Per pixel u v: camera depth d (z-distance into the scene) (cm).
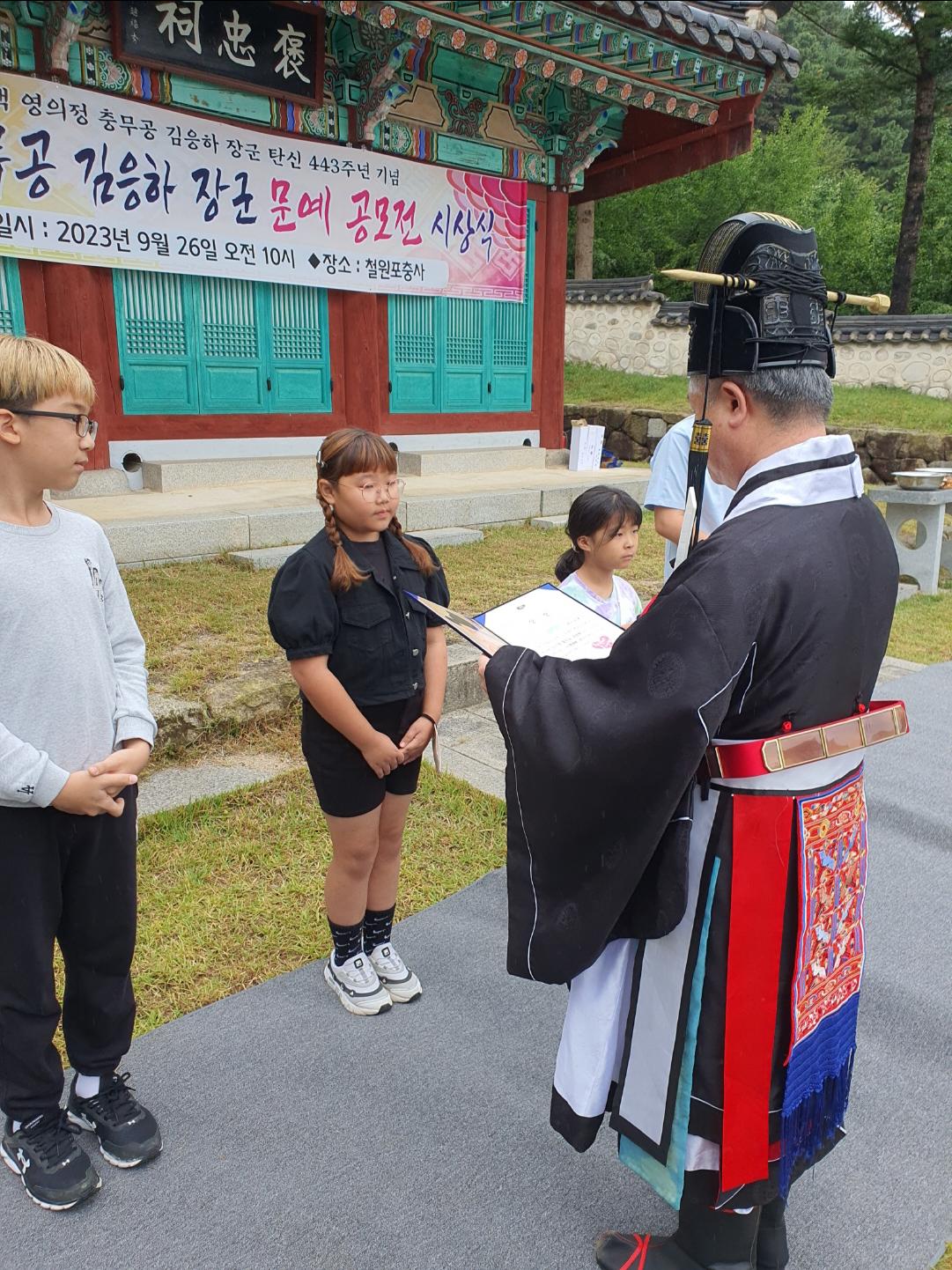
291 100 729
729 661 122
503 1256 175
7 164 611
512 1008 245
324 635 208
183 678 393
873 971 267
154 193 680
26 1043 175
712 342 134
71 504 660
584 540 262
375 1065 223
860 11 1597
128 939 189
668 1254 159
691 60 770
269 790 343
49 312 664
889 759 411
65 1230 177
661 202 2222
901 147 3192
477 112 870
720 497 288
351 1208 184
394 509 215
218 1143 198
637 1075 146
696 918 135
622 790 131
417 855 317
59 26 590
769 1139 140
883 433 1252
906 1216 189
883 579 139
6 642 164
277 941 266
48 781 162
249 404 789
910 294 1809
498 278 936
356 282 815
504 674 147
